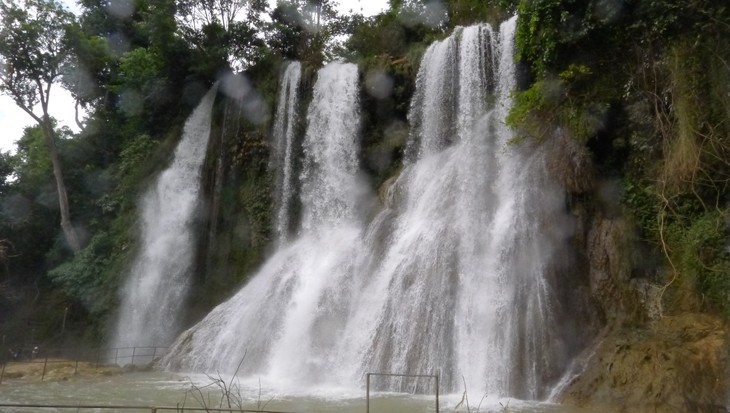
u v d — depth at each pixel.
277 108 28.20
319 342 17.67
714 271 13.73
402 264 17.77
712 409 11.20
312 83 27.83
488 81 21.66
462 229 17.47
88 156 35.28
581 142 16.83
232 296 24.58
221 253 27.19
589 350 14.00
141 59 32.56
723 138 14.36
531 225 16.16
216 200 28.44
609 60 17.11
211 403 12.44
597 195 16.34
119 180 32.53
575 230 15.98
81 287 29.03
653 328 13.84
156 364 20.42
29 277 33.59
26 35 30.41
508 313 14.96
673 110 15.64
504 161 18.84
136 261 28.72
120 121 35.78
